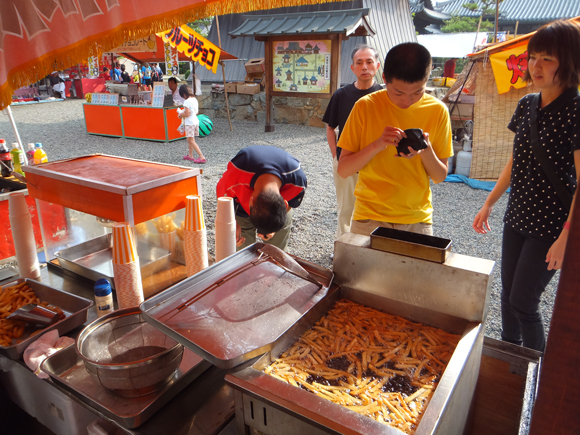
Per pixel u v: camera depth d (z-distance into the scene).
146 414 1.22
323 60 9.55
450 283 1.29
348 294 1.53
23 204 2.07
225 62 14.70
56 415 1.59
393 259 1.38
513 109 6.25
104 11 1.20
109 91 10.59
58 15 1.14
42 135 10.61
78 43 1.19
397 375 1.17
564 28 1.56
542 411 0.45
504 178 2.01
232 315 1.30
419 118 1.91
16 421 1.87
